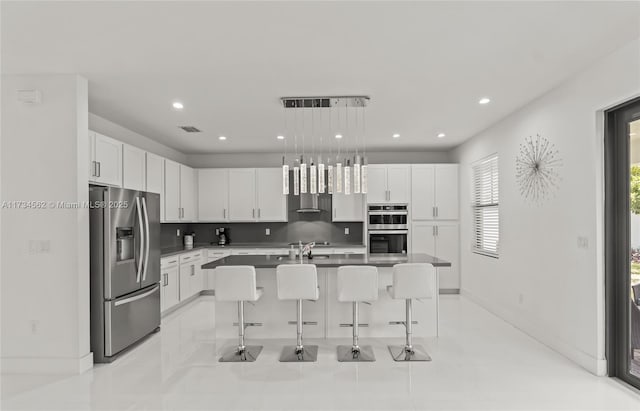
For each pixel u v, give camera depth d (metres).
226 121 5.48
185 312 6.32
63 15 2.64
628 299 3.42
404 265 4.10
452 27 2.86
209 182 7.91
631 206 3.38
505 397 3.20
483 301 6.31
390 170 7.62
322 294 4.87
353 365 3.94
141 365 3.99
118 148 5.07
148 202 4.91
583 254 3.74
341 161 7.96
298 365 3.96
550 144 4.28
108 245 4.09
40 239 3.73
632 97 3.14
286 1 2.49
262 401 3.17
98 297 4.08
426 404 3.10
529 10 2.63
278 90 4.19
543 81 3.99
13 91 3.73
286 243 8.15
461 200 7.38
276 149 7.68
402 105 4.79
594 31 2.93
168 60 3.40
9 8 2.55
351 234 8.13
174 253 6.24
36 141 3.73
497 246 5.79
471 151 6.77
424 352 4.25
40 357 3.75
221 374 3.74
